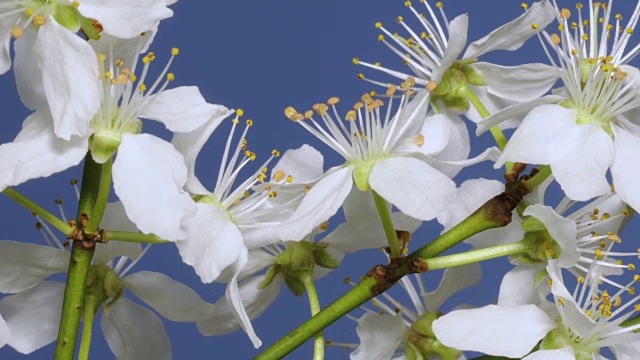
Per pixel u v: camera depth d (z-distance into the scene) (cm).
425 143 26
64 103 25
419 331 28
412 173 26
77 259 25
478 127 26
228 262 26
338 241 28
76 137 25
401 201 25
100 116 25
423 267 26
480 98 28
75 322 25
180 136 26
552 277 26
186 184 26
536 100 26
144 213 25
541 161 26
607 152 26
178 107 26
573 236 26
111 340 28
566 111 26
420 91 27
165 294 27
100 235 25
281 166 27
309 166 27
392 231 26
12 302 27
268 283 28
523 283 27
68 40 25
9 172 25
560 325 26
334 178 26
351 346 29
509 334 26
